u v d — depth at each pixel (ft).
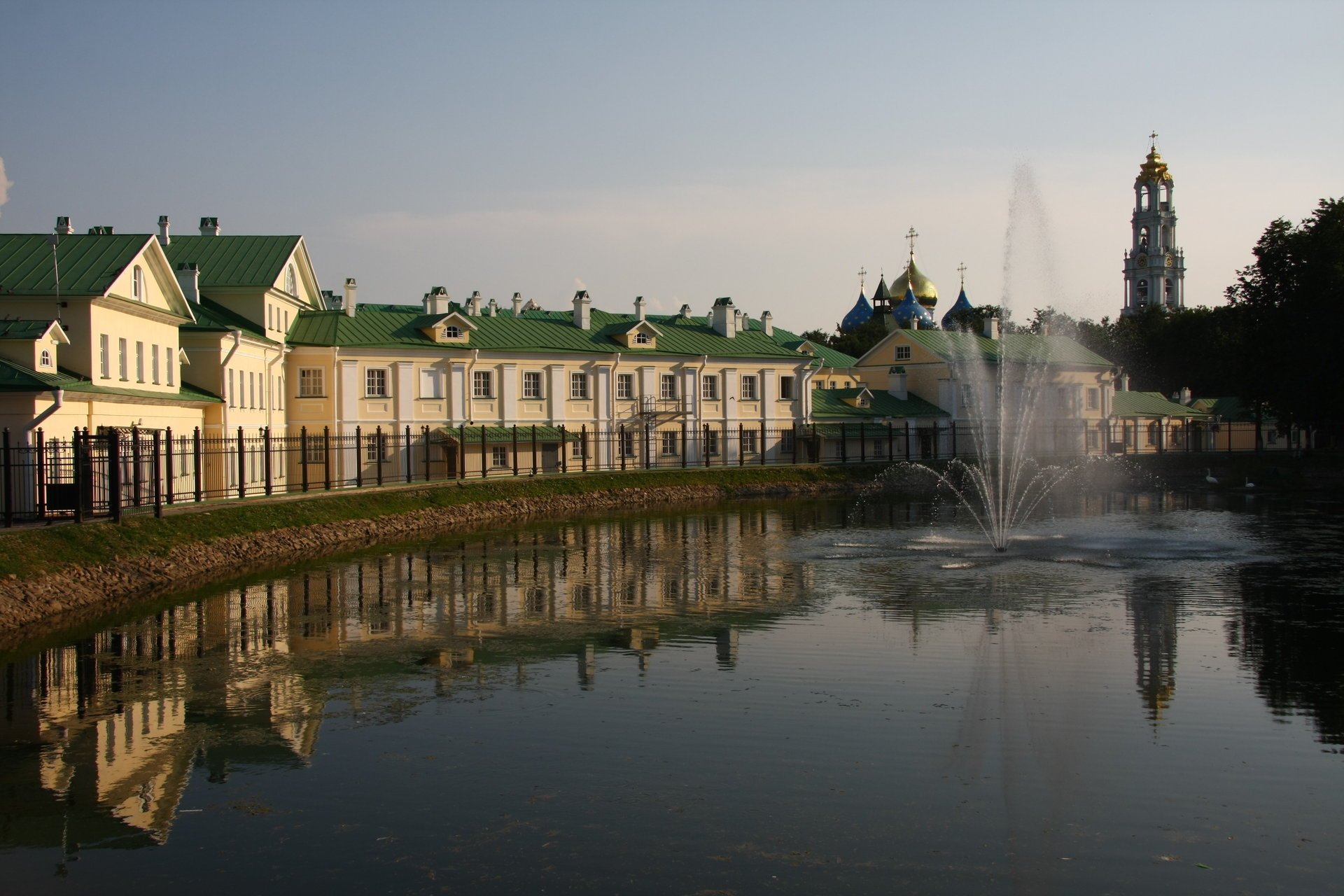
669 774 58.70
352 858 49.32
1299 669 79.36
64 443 125.29
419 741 64.49
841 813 53.42
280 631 95.09
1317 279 293.84
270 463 178.81
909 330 352.90
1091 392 364.58
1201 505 225.56
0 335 130.62
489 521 192.34
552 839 50.85
